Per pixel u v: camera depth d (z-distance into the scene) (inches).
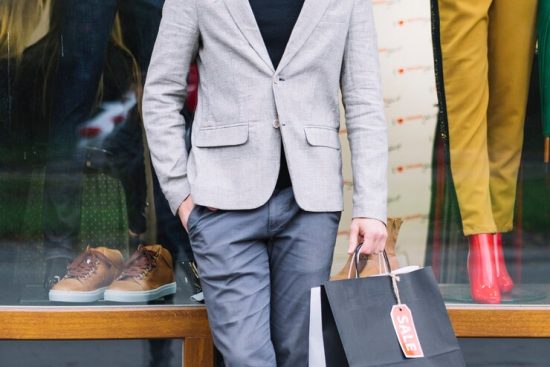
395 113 224.8
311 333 158.1
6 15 223.0
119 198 223.5
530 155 220.7
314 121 167.8
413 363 155.2
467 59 216.7
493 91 219.8
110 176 224.2
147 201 222.2
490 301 211.6
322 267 168.1
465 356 207.8
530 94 219.1
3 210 221.0
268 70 165.8
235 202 165.5
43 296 215.5
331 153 168.9
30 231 221.1
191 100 209.0
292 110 165.6
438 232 221.3
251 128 165.5
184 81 173.5
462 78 217.9
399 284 160.1
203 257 168.6
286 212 167.3
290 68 166.1
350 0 170.7
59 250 221.1
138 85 225.1
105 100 225.0
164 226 220.2
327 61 167.9
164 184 171.3
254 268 167.5
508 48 217.5
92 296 210.8
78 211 222.5
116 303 210.2
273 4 166.4
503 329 206.8
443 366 157.0
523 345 207.5
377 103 171.2
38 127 223.6
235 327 164.4
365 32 172.4
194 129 172.6
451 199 221.8
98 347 205.5
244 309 164.9
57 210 222.1
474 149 220.1
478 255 217.5
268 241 171.6
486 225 217.9
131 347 205.5
